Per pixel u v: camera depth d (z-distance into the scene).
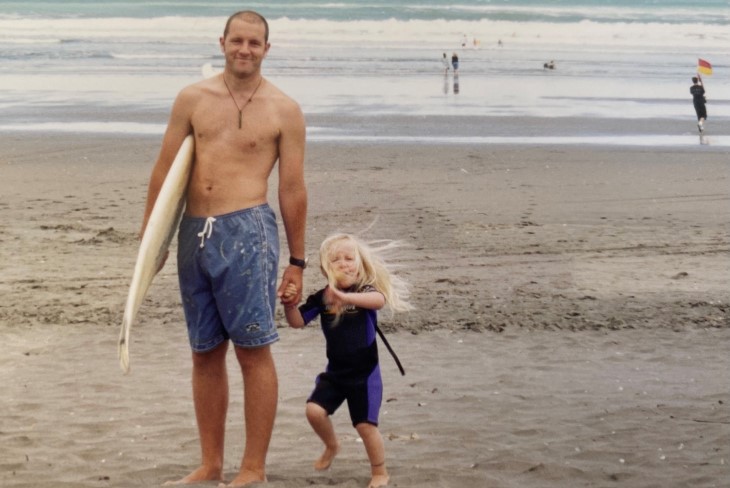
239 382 7.23
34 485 5.05
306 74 41.69
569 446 5.80
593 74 45.00
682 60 53.84
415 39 65.50
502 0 91.25
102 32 67.00
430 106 31.59
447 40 65.44
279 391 7.05
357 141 23.47
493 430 6.13
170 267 11.23
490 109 31.12
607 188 17.53
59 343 8.30
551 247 12.57
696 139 25.25
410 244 12.59
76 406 6.65
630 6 89.50
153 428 6.20
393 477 5.16
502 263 11.61
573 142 24.17
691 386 7.20
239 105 4.95
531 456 5.61
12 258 11.55
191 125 4.98
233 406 6.67
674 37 68.81
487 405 6.68
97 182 17.52
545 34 69.38
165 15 77.06
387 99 33.28
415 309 9.38
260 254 4.89
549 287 10.43
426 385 7.18
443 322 9.00
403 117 28.62
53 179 17.73
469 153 21.66
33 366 7.65
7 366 7.63
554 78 42.84
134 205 15.32
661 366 7.78
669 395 6.96
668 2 93.38
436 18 76.31
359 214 14.64
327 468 5.37
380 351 8.15
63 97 32.94
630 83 41.12
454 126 26.89
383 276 5.25
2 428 6.17
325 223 13.95
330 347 5.17
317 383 5.23
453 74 43.34
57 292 10.03
